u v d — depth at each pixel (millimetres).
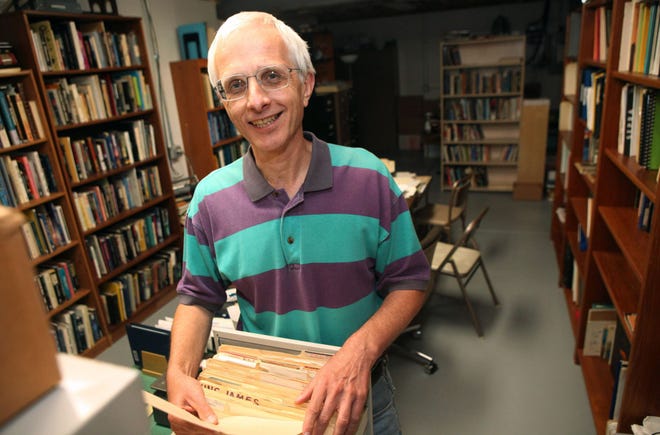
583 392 2377
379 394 1087
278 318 981
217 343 995
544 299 3311
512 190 5996
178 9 4277
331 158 959
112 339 3174
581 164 2809
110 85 3184
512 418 2252
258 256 945
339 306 968
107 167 3205
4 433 243
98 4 3215
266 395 756
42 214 2707
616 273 2090
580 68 3070
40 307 256
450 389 2482
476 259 3104
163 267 3691
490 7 7816
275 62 846
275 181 957
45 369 261
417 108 8672
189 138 4148
